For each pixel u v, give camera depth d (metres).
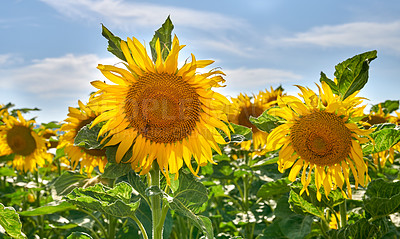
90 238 1.18
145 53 1.08
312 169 1.27
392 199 1.21
